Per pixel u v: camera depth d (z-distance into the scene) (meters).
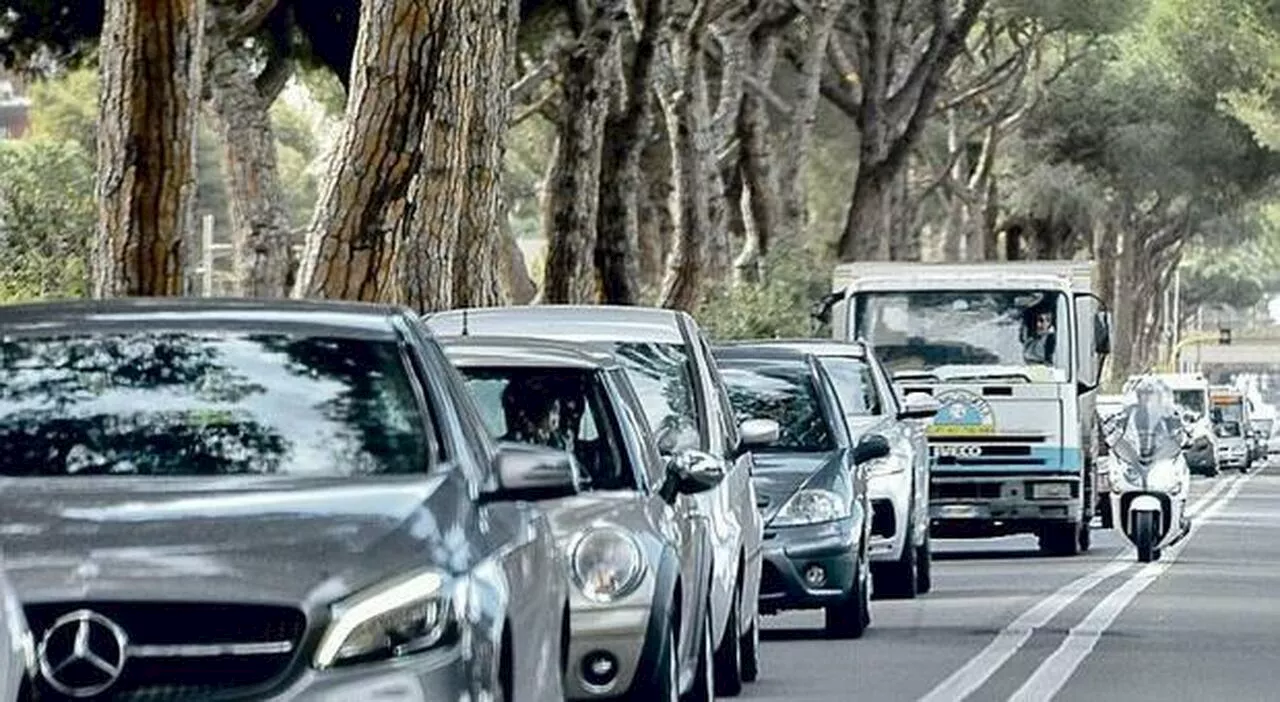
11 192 73.25
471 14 64.31
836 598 48.69
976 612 56.97
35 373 23.28
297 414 23.00
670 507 32.94
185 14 51.31
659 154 135.00
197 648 19.92
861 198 132.62
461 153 64.12
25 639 19.77
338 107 121.94
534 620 23.47
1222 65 174.50
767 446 46.22
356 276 57.06
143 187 51.44
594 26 90.56
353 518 20.92
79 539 20.31
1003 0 149.00
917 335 76.69
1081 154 182.88
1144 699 39.91
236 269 91.25
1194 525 104.62
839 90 138.38
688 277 106.62
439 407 23.30
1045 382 76.44
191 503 20.95
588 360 33.06
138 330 23.83
